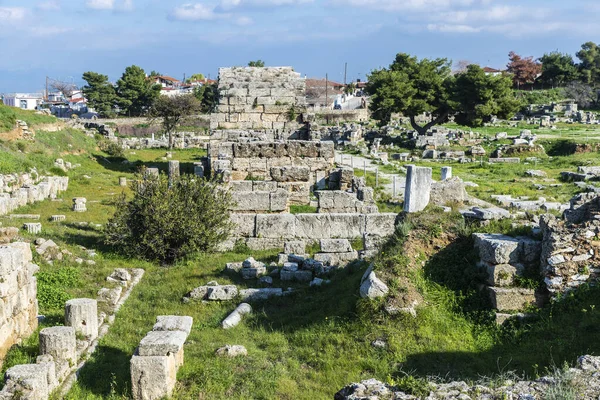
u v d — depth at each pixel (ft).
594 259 38.99
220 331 42.42
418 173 60.95
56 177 111.65
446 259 43.62
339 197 76.02
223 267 58.39
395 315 38.86
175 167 104.94
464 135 213.66
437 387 27.91
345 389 28.76
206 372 34.60
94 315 39.91
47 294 46.06
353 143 203.62
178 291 51.67
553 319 37.50
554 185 120.67
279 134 130.62
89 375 34.86
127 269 57.77
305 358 37.24
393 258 42.37
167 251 62.69
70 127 191.62
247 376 34.81
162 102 229.45
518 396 26.58
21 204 89.92
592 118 281.95
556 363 33.27
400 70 242.37
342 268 53.93
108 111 369.50
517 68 431.02
